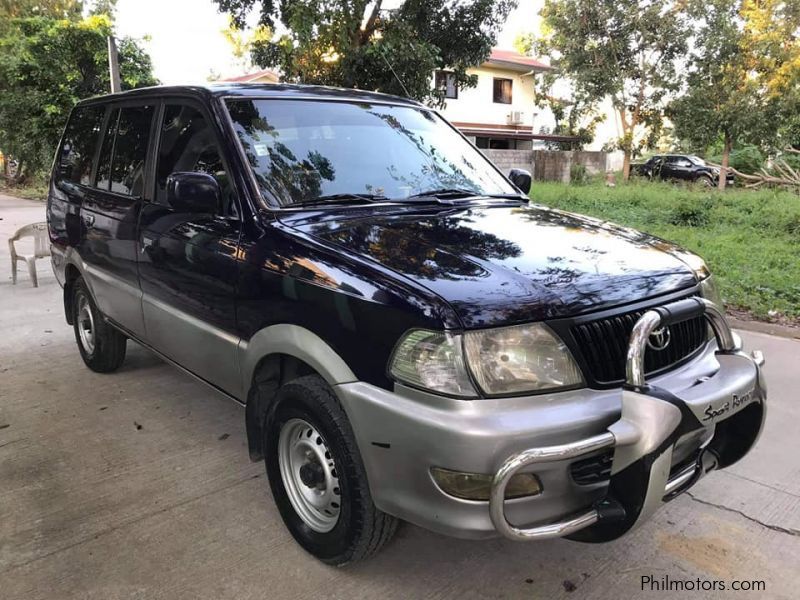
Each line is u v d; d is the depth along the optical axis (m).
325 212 3.03
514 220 3.13
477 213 3.22
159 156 3.73
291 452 2.82
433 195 3.45
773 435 3.89
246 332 2.93
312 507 2.78
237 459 3.66
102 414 4.25
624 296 2.40
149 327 3.86
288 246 2.72
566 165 23.75
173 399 4.49
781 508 3.17
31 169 23.69
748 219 11.58
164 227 3.52
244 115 3.34
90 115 4.88
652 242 3.02
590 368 2.25
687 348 2.62
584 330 2.26
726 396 2.35
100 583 2.63
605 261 2.61
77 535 2.95
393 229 2.84
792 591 2.60
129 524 3.04
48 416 4.21
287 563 2.76
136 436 3.94
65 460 3.64
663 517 3.10
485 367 2.13
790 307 6.44
